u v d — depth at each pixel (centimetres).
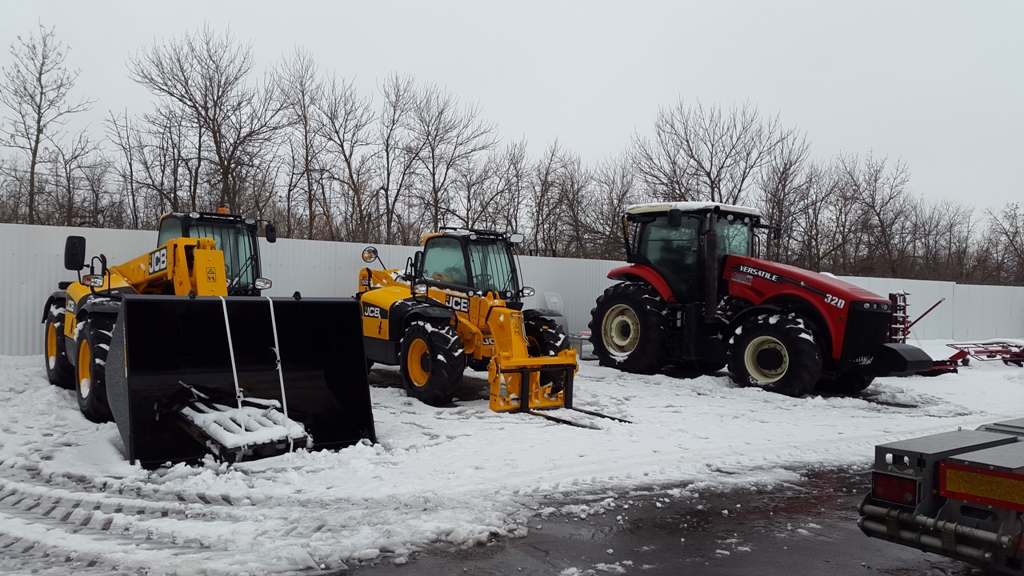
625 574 419
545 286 1661
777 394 1086
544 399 927
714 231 1199
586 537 481
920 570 439
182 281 823
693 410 955
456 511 517
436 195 2592
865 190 3033
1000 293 2250
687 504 562
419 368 974
